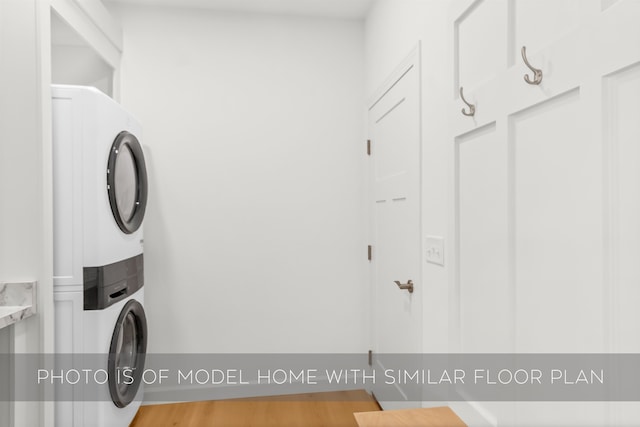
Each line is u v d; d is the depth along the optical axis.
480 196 1.13
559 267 0.82
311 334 2.67
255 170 2.62
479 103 1.12
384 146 2.25
